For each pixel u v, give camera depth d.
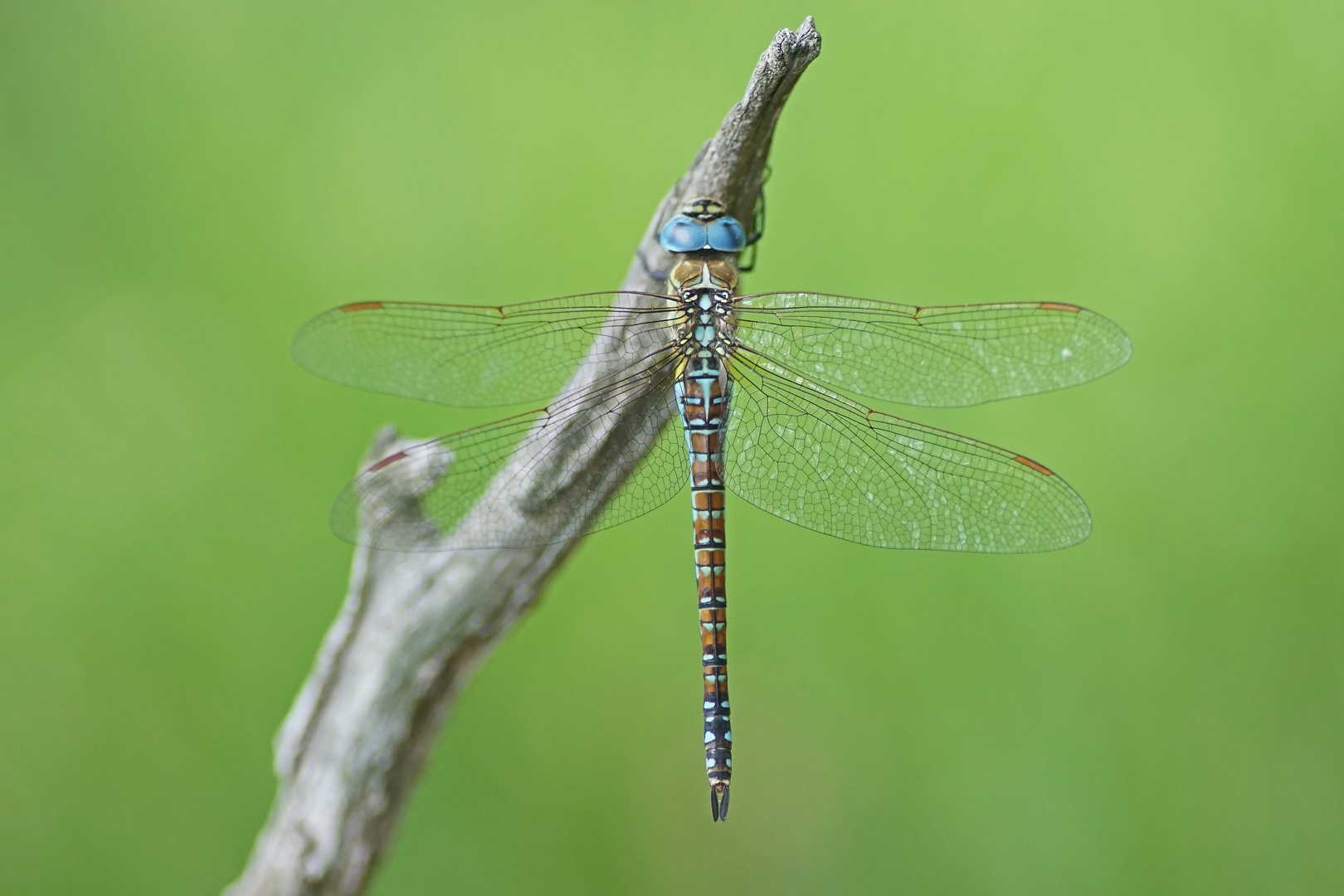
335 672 0.82
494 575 0.82
